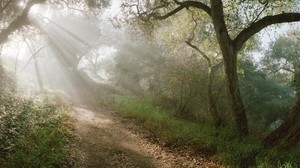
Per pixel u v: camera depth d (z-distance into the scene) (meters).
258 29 14.53
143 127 15.84
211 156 11.35
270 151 11.45
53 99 21.30
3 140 8.93
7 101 13.82
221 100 20.95
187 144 12.43
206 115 21.05
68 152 9.91
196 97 21.27
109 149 11.32
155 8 18.36
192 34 20.98
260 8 17.22
